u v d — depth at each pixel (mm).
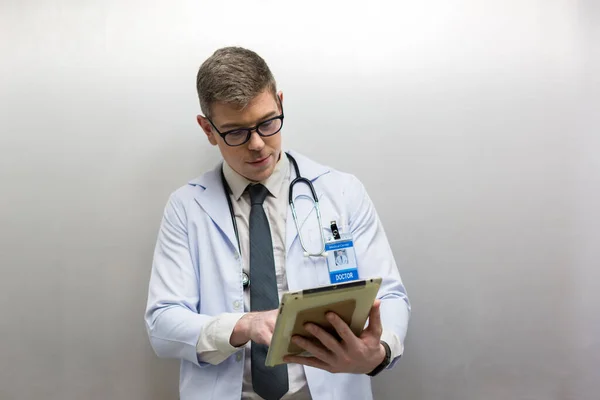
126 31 1565
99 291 1573
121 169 1573
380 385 1582
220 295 1250
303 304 847
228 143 1203
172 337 1169
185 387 1229
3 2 1565
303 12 1566
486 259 1577
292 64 1566
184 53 1562
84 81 1565
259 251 1234
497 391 1586
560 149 1568
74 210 1570
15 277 1565
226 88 1133
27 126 1565
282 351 960
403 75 1568
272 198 1331
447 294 1578
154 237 1578
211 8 1562
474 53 1566
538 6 1563
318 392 1173
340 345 954
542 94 1564
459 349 1582
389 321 1188
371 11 1566
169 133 1571
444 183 1577
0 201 1563
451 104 1568
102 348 1572
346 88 1570
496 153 1571
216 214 1302
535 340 1581
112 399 1574
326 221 1307
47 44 1565
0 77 1563
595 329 1575
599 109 1562
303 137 1573
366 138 1575
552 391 1582
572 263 1574
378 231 1353
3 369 1567
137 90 1565
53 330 1568
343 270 1252
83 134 1566
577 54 1562
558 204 1571
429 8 1568
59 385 1573
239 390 1175
